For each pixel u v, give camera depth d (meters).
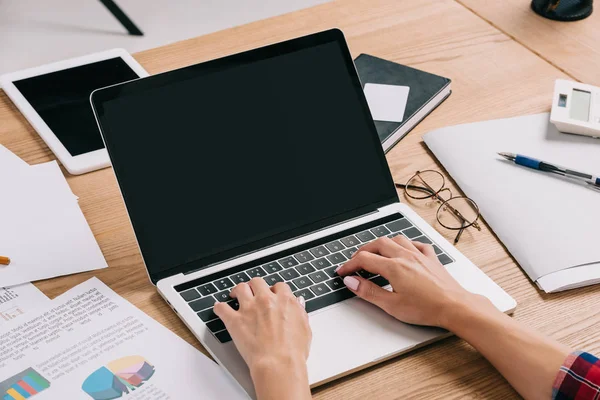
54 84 1.26
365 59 1.31
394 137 1.15
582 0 1.53
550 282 0.91
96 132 1.16
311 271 0.91
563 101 1.21
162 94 0.94
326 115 1.01
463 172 1.09
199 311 0.85
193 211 0.92
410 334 0.83
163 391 0.76
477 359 0.82
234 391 0.77
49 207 1.02
